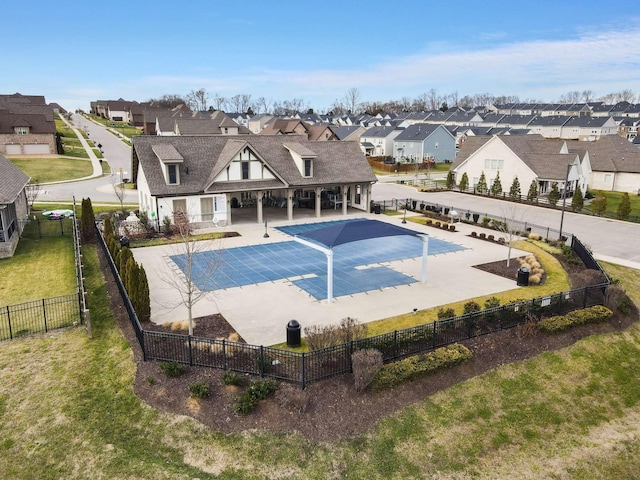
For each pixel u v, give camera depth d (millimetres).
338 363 14586
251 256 27344
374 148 97438
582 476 12133
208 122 84750
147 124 107250
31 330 17109
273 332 17266
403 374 14117
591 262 25094
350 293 21453
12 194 25656
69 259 25297
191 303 16766
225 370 14328
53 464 11180
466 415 13688
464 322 17188
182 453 11648
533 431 13469
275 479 11125
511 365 16031
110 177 55938
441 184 62156
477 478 11727
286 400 12938
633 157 56312
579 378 15945
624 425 14172
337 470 11492
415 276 24000
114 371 14602
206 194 33312
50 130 67500
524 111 155750
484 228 35562
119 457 11430
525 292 21766
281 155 37781
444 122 129750
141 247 28812
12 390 13578
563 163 49312
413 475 11602
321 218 38031
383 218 38500
